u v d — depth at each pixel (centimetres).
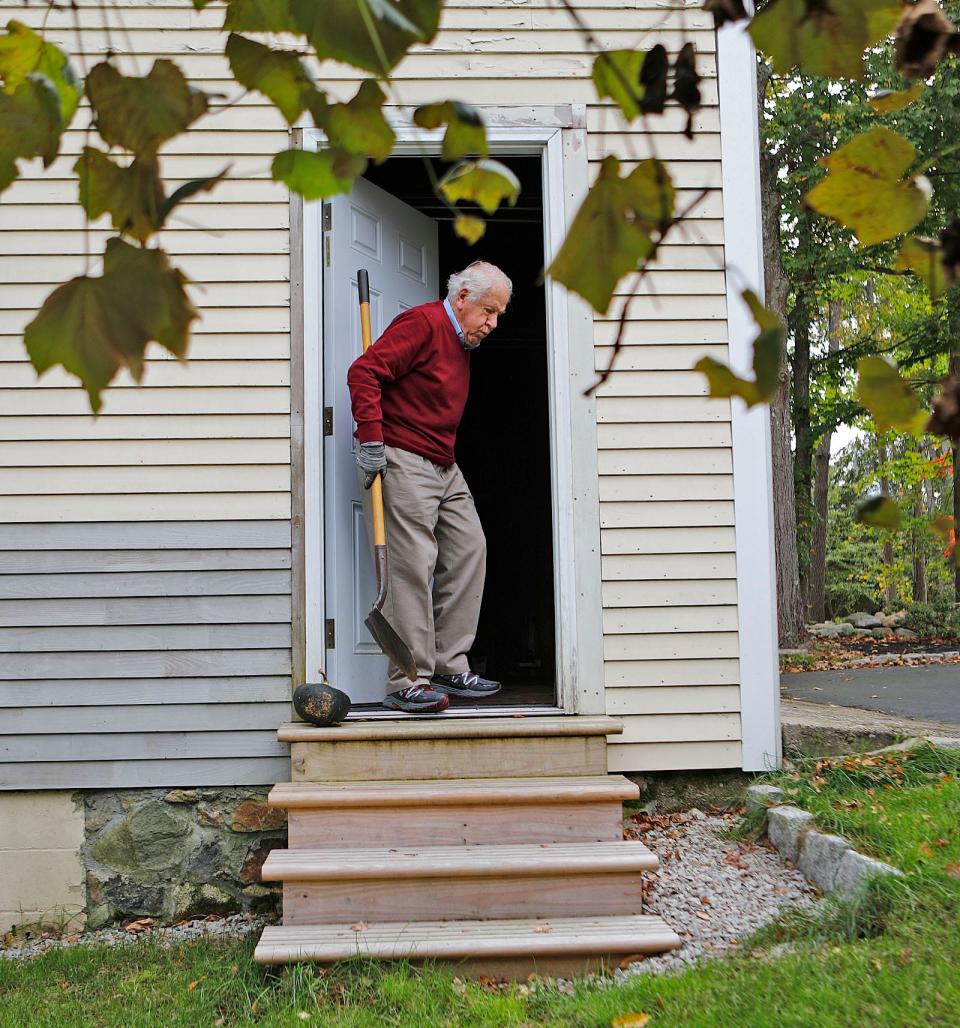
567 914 318
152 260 74
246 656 394
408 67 413
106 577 394
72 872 386
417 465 392
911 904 280
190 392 402
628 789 340
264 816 389
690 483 406
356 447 413
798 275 1520
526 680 566
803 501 1623
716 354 407
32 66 88
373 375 380
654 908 326
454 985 284
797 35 86
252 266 407
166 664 392
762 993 248
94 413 74
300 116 89
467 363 408
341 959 289
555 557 405
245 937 355
